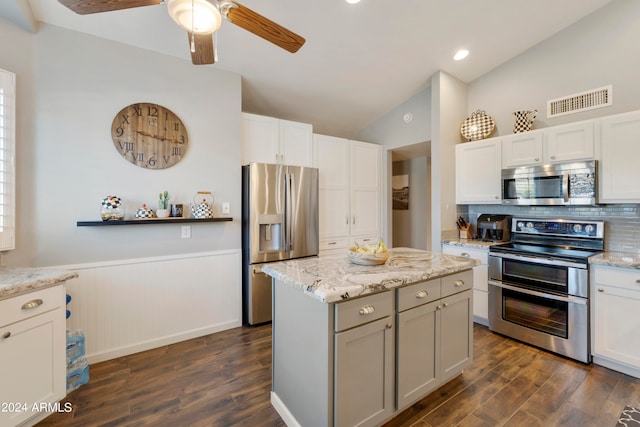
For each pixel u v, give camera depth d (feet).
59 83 7.21
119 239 7.99
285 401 5.65
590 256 7.77
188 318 9.09
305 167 10.96
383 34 8.78
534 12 8.62
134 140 8.16
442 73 11.09
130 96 8.13
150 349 8.42
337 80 11.02
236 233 9.95
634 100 8.25
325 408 4.49
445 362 6.25
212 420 5.62
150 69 8.43
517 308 8.89
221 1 4.65
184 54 8.73
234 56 9.14
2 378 4.80
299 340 5.17
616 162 7.75
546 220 9.89
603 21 8.74
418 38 9.12
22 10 6.34
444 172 11.19
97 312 7.69
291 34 5.42
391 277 5.14
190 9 4.59
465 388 6.56
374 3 7.56
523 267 8.73
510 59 10.81
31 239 6.89
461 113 11.86
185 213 8.97
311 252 11.16
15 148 6.63
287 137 11.35
